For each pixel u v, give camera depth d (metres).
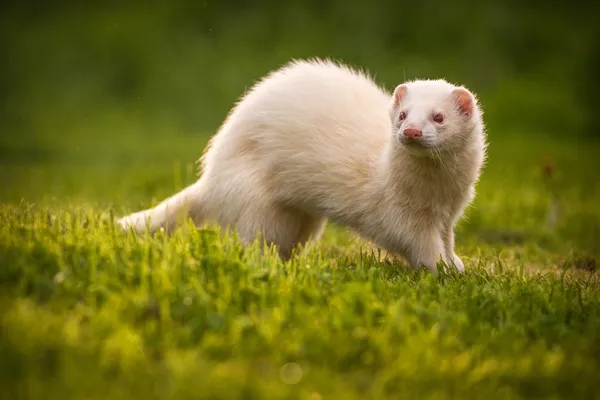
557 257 12.51
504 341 7.00
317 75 10.70
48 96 33.91
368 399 5.74
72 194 17.14
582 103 35.78
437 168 9.68
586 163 27.06
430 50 37.12
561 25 39.91
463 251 12.37
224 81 34.75
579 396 6.22
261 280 7.77
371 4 39.50
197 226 10.91
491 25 39.25
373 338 6.64
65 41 37.22
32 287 7.07
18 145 28.08
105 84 34.94
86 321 6.60
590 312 8.12
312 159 10.23
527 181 22.44
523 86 36.34
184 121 32.81
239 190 10.29
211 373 5.82
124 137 30.58
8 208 10.52
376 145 10.28
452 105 9.66
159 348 6.24
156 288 7.14
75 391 5.45
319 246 11.34
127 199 16.14
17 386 5.46
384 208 9.99
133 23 38.28
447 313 7.45
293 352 6.35
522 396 6.22
